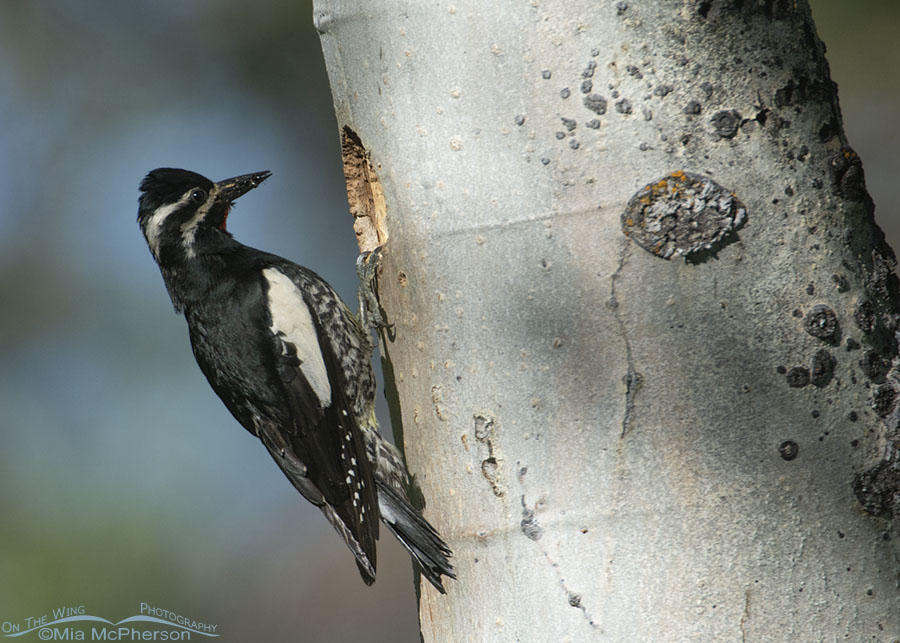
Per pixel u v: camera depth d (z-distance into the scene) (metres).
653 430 4.62
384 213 4.70
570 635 4.62
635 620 4.62
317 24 4.68
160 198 4.80
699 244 4.62
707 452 4.62
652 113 4.62
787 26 4.63
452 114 4.64
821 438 4.61
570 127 4.63
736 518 4.61
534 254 4.63
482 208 4.64
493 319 4.64
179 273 4.79
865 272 4.62
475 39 4.64
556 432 4.63
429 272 4.65
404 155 4.65
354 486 4.75
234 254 4.80
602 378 4.62
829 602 4.61
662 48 4.62
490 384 4.64
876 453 4.62
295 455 4.78
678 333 4.62
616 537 4.62
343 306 4.81
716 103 4.62
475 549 4.64
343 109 4.68
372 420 4.81
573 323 4.63
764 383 4.62
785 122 4.62
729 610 4.61
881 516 4.61
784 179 4.62
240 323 4.78
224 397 4.79
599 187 4.62
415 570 4.68
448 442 4.65
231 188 4.81
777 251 4.62
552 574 4.62
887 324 4.62
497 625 4.64
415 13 4.64
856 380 4.62
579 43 4.63
